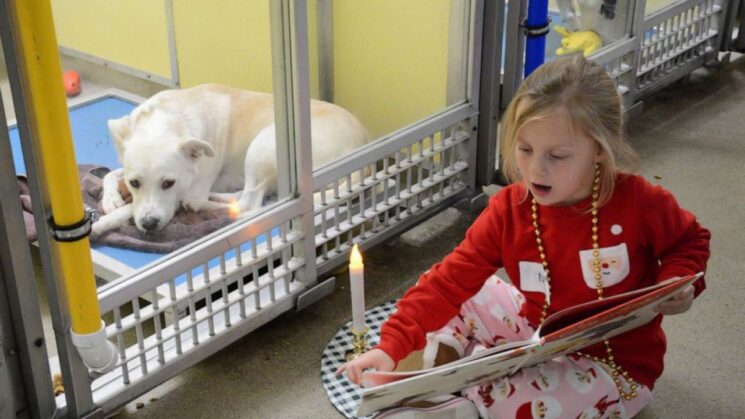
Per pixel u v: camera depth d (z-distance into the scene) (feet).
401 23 6.47
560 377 4.52
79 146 5.32
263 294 6.16
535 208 4.52
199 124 5.66
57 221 4.42
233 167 5.76
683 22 9.77
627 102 9.11
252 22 5.55
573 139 4.11
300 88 5.63
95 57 5.43
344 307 6.47
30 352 4.76
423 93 6.89
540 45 7.18
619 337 4.65
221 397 5.60
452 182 7.50
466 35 6.99
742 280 6.68
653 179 8.13
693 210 7.62
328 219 6.54
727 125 9.29
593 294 4.50
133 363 5.44
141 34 5.44
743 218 7.50
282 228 5.99
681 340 6.04
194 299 5.56
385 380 4.01
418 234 7.43
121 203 5.42
